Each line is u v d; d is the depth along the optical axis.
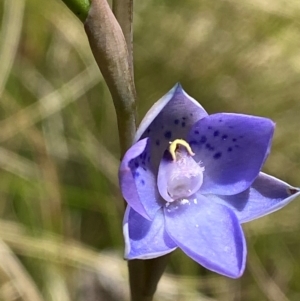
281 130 0.33
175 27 0.33
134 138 0.19
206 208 0.20
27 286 0.27
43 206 0.28
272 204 0.19
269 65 0.33
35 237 0.27
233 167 0.19
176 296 0.28
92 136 0.30
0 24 0.29
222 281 0.29
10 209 0.28
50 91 0.31
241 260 0.18
